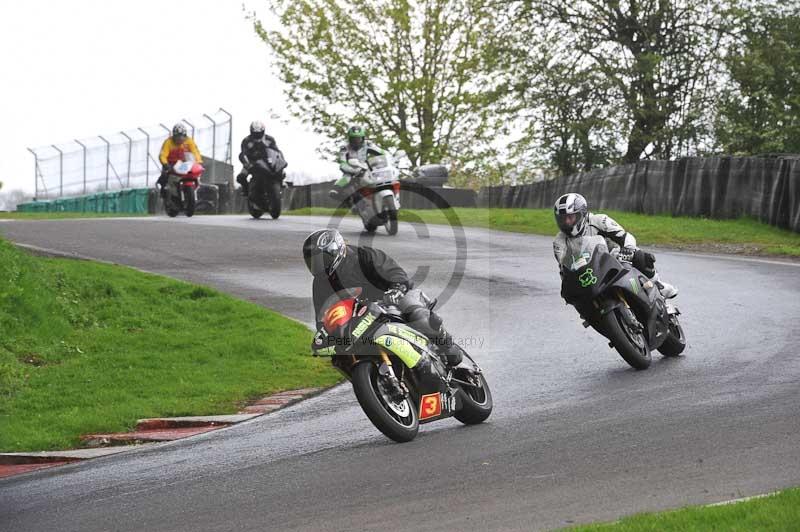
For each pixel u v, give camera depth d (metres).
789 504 17.12
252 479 23.05
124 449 28.41
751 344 35.75
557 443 24.00
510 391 31.48
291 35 145.75
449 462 23.00
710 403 27.16
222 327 45.12
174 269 59.78
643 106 124.31
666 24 125.38
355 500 20.47
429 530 18.17
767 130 113.94
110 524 20.28
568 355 36.75
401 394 25.78
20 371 36.91
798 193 72.44
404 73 141.88
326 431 28.16
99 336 43.03
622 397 29.03
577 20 129.62
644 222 80.75
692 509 17.33
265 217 92.38
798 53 115.06
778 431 23.50
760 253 65.00
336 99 144.88
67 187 158.75
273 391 35.16
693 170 83.00
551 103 128.62
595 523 17.45
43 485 24.53
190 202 91.88
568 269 33.03
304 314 48.25
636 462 21.72
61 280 49.62
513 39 133.75
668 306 35.12
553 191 102.56
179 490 22.66
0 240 51.69
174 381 36.28
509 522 18.30
